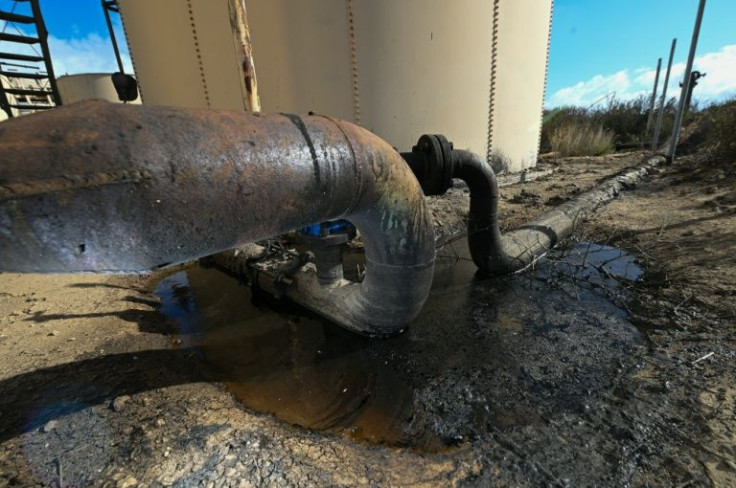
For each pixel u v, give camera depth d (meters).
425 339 2.50
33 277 3.51
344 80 5.07
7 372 2.03
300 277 2.90
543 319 2.64
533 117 6.76
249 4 4.93
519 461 1.50
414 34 4.96
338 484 1.38
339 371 2.24
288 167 1.37
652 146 10.47
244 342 2.59
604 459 1.48
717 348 2.10
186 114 1.23
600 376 1.99
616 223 4.35
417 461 1.52
